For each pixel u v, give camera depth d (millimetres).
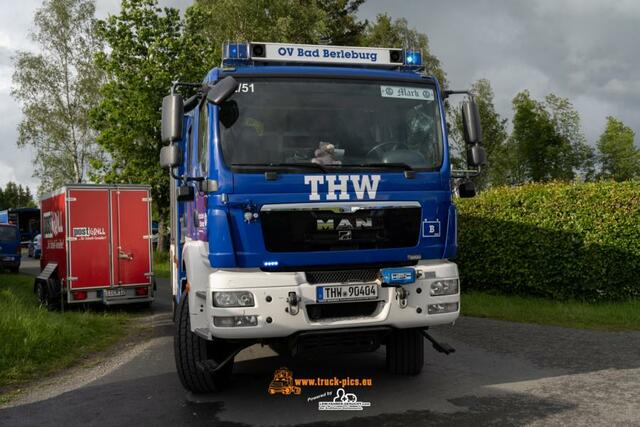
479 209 14125
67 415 5988
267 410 5797
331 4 46688
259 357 8258
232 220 5480
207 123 5785
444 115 6270
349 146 5863
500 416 5316
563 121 40469
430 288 5762
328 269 5664
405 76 6234
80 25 44875
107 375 7789
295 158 5715
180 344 6316
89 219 14477
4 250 30266
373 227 5715
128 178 28312
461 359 7691
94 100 44031
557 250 12570
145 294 14938
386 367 7102
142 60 28188
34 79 44094
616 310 10977
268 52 6148
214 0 38438
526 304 12344
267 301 5355
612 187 12078
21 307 11516
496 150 47688
